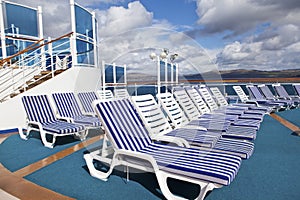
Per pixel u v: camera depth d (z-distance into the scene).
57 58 7.68
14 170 2.84
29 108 4.43
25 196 2.18
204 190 1.86
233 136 3.21
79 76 6.58
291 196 2.16
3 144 4.05
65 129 3.76
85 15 7.35
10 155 3.43
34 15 8.29
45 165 3.01
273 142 3.99
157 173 2.09
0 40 7.49
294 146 3.74
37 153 3.53
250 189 2.30
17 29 7.81
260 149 3.59
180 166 1.99
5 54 7.27
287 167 2.86
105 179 2.55
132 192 2.29
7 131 5.10
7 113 5.13
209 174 1.84
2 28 7.17
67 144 4.03
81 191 2.30
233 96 10.12
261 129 5.07
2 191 2.28
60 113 4.91
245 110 5.78
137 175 2.72
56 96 5.07
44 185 2.43
